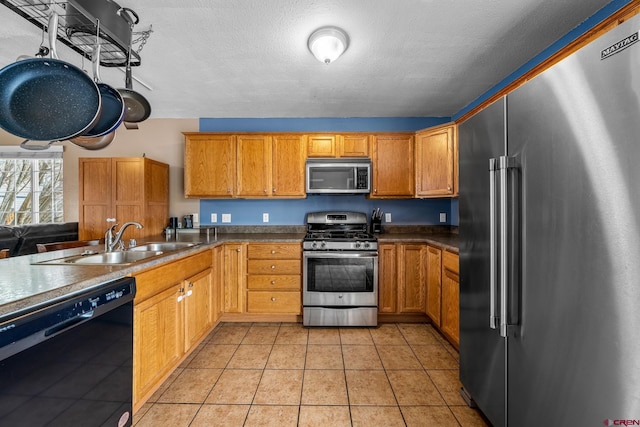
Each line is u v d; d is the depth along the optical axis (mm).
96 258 1915
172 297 1936
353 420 1619
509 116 1271
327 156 3246
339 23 1770
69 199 3555
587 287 915
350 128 3566
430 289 2805
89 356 1214
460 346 1799
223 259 2941
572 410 969
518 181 1214
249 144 3236
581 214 931
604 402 865
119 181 3000
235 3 1597
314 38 1860
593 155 890
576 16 1712
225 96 2910
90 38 1633
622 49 807
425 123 3557
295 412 1680
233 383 1956
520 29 1834
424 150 3096
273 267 2947
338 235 3242
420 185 3135
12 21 1751
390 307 2965
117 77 2482
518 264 1215
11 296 995
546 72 1061
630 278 797
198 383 1955
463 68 2340
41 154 3553
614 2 1589
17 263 1581
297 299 2947
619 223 822
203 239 2893
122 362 1400
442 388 1910
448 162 2873
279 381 1980
